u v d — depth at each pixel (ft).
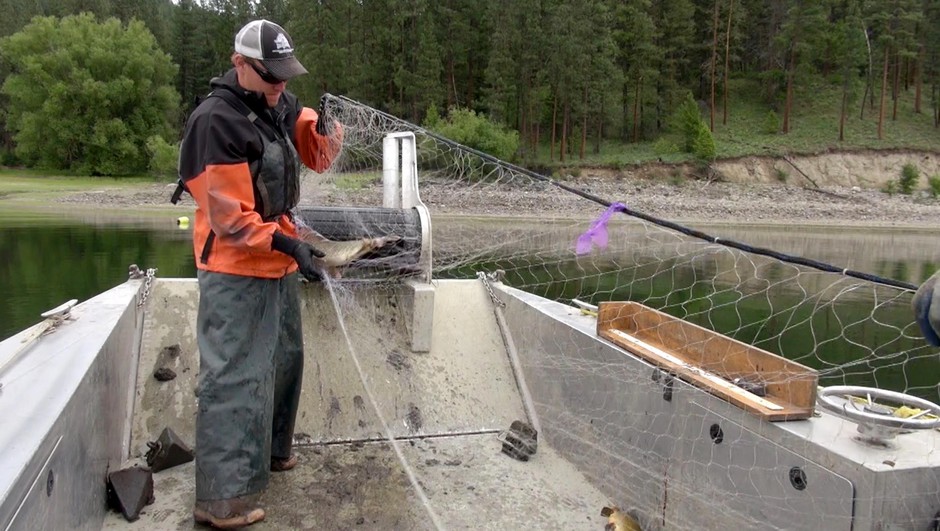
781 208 115.75
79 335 7.88
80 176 144.46
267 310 7.53
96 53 147.74
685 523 7.45
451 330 11.64
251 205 7.11
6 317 24.50
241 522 7.42
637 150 163.63
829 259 59.26
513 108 153.38
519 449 9.75
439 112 146.61
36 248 44.27
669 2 185.88
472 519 8.23
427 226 10.75
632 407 8.42
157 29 209.97
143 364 9.89
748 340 18.31
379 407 10.30
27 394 6.05
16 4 203.41
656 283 19.93
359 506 8.33
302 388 10.24
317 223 10.12
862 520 5.41
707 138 153.58
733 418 6.75
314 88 143.23
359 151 11.46
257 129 7.21
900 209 121.80
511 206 20.88
